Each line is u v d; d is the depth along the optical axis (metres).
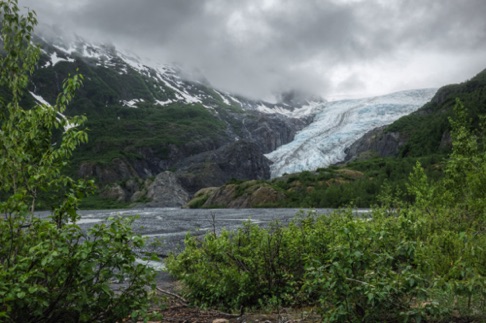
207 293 8.11
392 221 7.04
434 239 7.49
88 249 4.26
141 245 4.61
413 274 5.00
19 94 6.60
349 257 5.36
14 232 4.71
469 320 5.15
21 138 5.85
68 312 4.58
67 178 4.92
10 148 5.55
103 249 4.47
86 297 4.30
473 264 6.18
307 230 8.53
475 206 9.79
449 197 11.46
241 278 7.60
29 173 5.43
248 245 8.54
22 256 4.50
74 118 5.91
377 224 7.16
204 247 9.63
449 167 12.27
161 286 10.48
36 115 5.84
